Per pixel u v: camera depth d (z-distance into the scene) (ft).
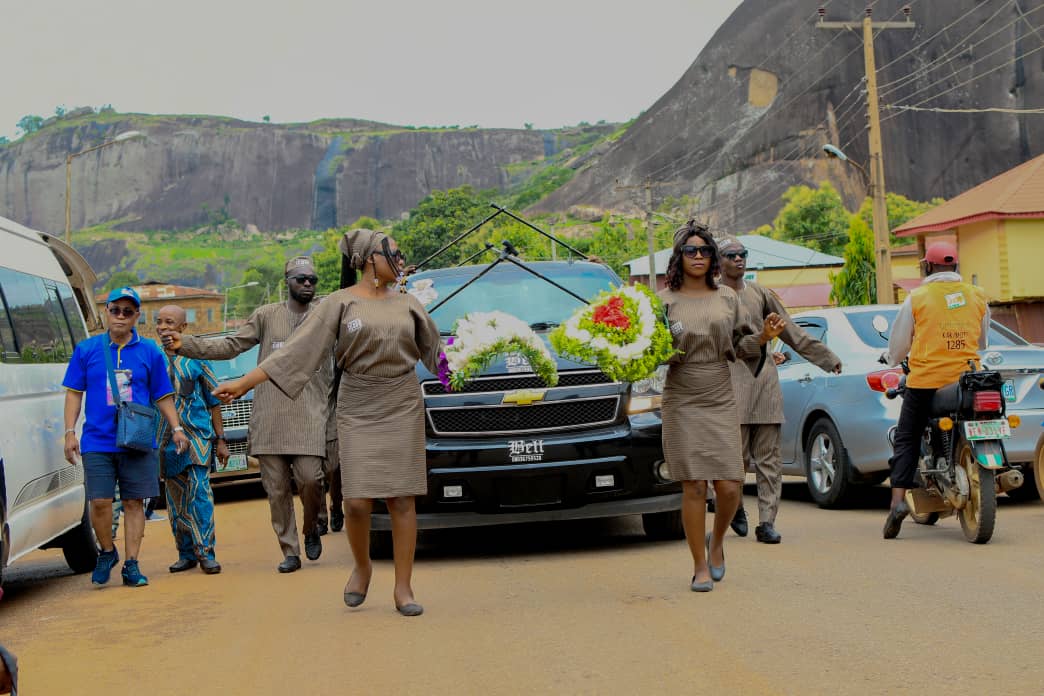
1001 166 406.62
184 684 15.25
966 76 414.82
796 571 21.50
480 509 24.56
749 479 42.88
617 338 19.54
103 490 24.94
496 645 16.52
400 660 15.96
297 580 24.22
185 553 27.27
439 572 23.98
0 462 21.16
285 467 25.94
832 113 437.58
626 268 214.07
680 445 20.15
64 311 28.81
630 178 490.08
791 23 458.50
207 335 28.58
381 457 19.42
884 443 30.37
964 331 24.98
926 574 20.51
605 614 18.30
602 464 24.47
